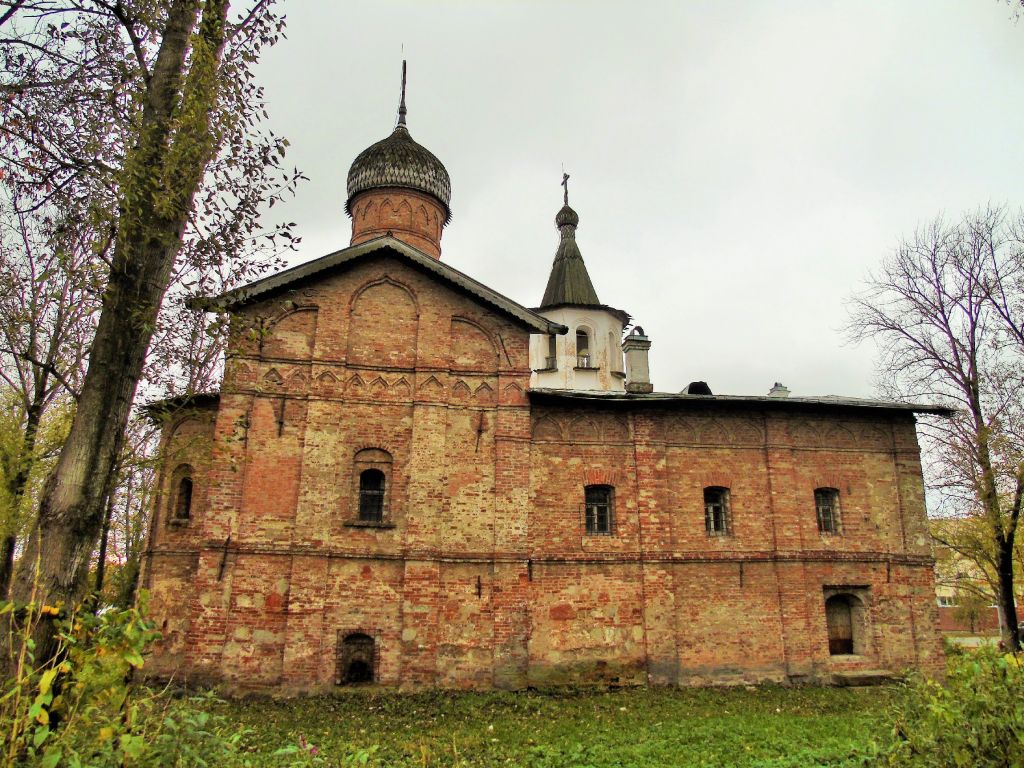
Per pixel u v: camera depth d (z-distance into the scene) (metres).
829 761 12.67
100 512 8.55
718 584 21.11
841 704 18.11
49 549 8.05
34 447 20.62
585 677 19.47
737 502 22.05
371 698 17.31
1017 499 25.78
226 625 17.55
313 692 17.44
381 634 18.31
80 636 6.41
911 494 23.20
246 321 12.55
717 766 12.56
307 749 8.22
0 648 7.31
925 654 21.80
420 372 20.16
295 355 19.72
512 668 18.59
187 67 9.89
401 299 20.81
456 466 19.84
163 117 9.46
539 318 20.94
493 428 20.33
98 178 9.51
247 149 10.73
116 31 9.82
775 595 21.36
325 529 18.59
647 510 21.06
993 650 7.74
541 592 19.89
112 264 9.15
